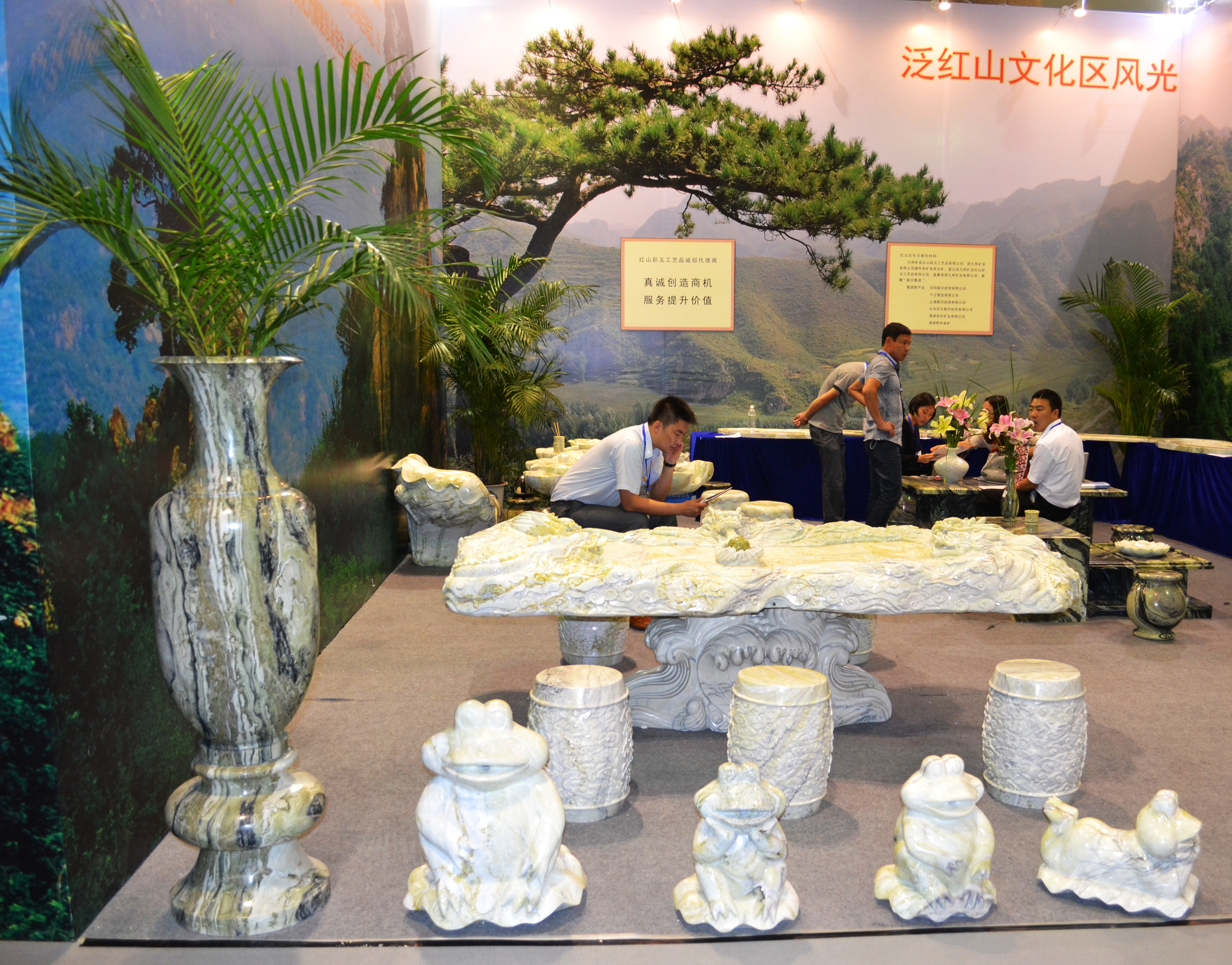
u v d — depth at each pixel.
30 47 1.95
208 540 2.02
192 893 2.15
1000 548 2.99
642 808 2.71
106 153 2.30
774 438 7.86
